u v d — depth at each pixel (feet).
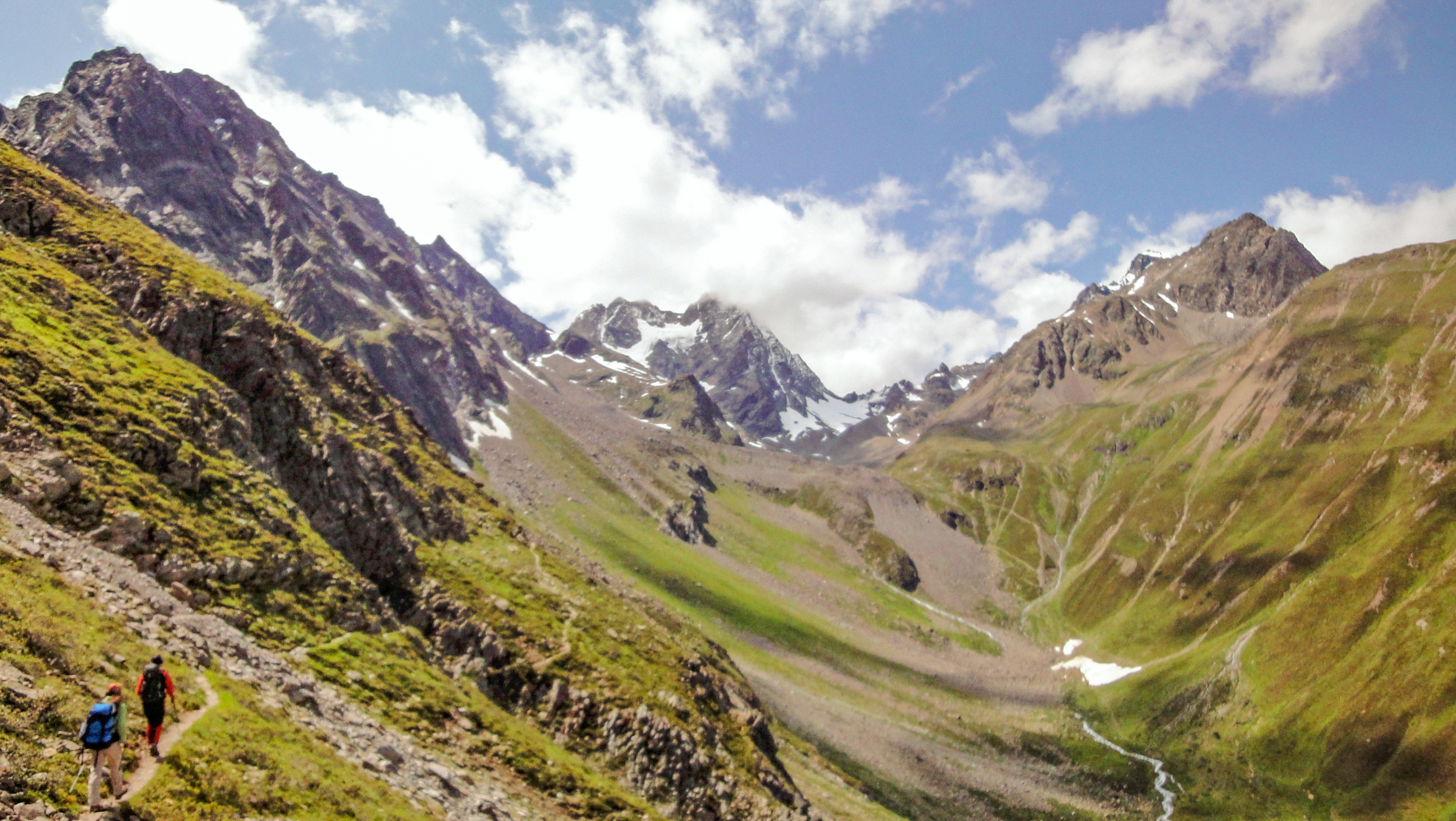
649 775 314.14
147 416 243.40
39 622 129.29
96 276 317.63
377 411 524.93
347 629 258.16
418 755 211.00
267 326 348.18
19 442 198.70
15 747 101.14
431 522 417.28
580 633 383.86
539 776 259.19
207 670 161.27
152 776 114.21
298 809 132.67
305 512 311.06
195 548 220.02
